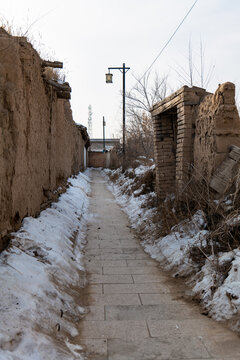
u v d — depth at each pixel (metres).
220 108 5.98
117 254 6.52
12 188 4.57
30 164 5.75
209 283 4.18
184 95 7.23
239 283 3.66
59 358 2.70
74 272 4.99
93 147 55.72
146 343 3.20
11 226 4.55
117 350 3.08
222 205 5.32
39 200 6.68
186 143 7.30
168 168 9.48
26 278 3.62
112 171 28.30
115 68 20.42
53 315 3.37
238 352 2.97
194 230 5.91
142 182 12.67
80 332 3.44
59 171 10.34
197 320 3.66
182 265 5.23
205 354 2.98
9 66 4.72
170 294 4.48
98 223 9.48
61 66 6.95
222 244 4.80
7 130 4.39
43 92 7.04
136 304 4.16
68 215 8.36
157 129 9.57
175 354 2.99
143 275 5.29
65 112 12.84
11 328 2.68
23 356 2.48
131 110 21.81
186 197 6.25
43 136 7.11
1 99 4.39
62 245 5.65
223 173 5.73
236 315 3.43
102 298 4.38
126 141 23.06
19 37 5.59
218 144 6.01
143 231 8.05
